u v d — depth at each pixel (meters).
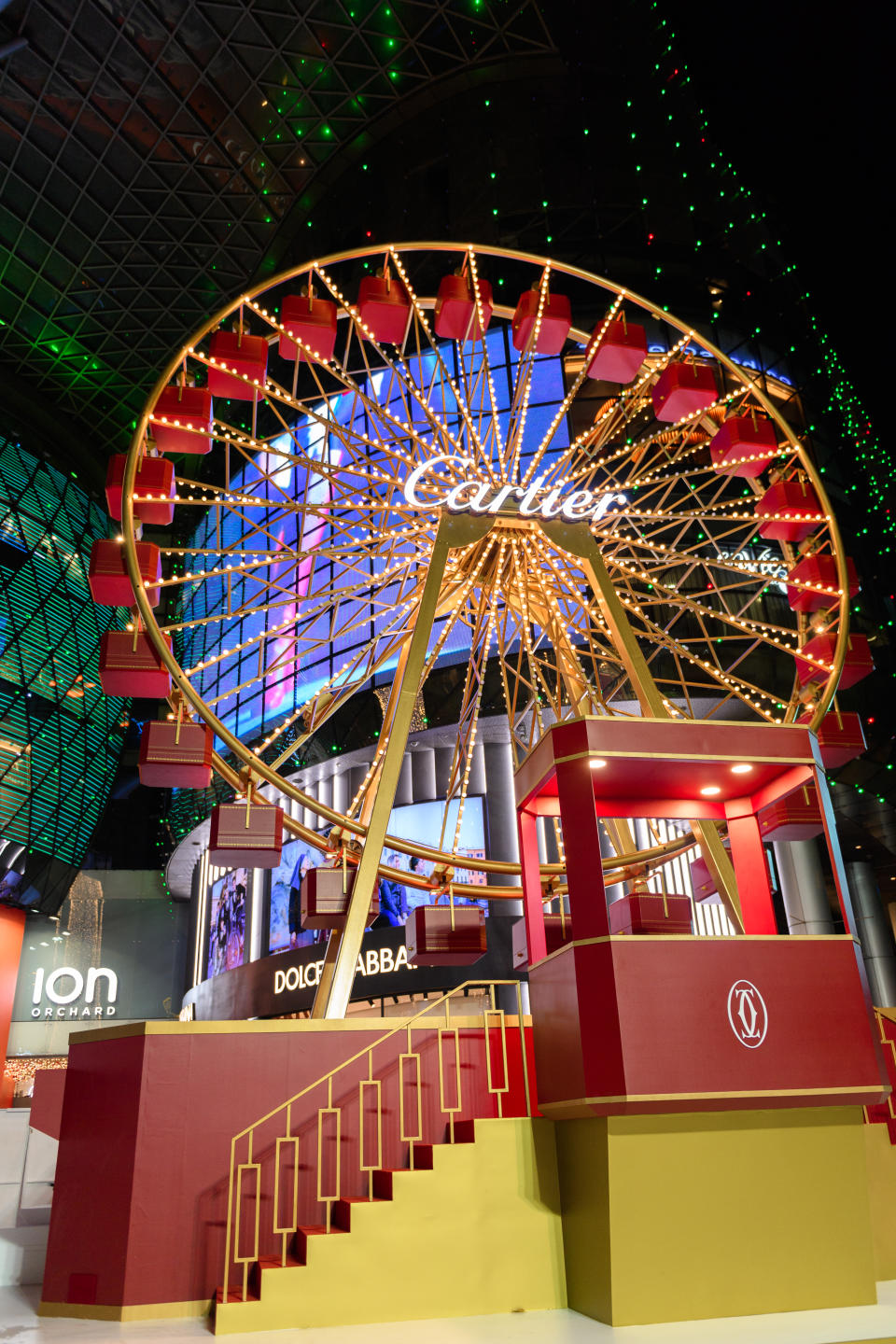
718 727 9.12
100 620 43.72
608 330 14.75
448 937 14.07
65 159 32.22
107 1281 8.52
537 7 31.25
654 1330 7.13
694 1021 7.87
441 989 25.38
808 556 15.44
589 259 30.83
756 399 15.55
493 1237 8.43
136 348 38.66
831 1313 7.52
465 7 30.69
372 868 12.66
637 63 33.59
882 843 30.67
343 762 30.05
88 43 29.19
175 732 13.12
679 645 16.33
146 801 47.59
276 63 30.80
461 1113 9.56
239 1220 8.73
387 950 26.31
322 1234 8.11
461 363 15.38
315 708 15.66
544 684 16.64
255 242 35.91
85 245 34.75
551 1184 8.74
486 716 26.97
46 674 39.56
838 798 28.55
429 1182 8.46
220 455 41.75
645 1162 7.75
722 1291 7.60
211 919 35.56
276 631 15.38
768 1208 7.87
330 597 16.12
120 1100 9.05
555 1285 8.42
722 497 28.19
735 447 15.16
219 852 13.08
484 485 13.77
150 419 13.56
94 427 42.28
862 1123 8.38
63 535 41.75
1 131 31.23
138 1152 8.69
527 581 16.14
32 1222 12.84
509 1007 24.98
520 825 10.37
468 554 15.23
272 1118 9.12
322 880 13.61
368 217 33.84
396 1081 9.52
